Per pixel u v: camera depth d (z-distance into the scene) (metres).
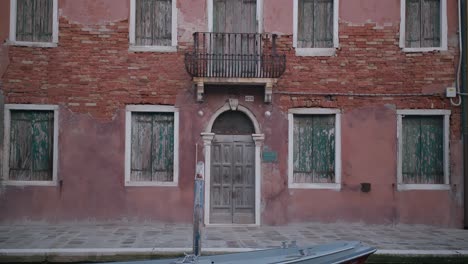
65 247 9.12
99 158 11.68
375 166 11.77
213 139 11.93
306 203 11.75
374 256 8.88
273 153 11.78
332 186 11.74
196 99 11.77
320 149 11.95
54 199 11.60
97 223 11.62
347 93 11.81
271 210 11.74
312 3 11.95
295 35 11.80
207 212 11.66
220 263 6.50
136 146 11.84
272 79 11.39
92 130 11.71
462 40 11.69
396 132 11.79
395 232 11.02
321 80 11.83
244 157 11.98
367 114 11.83
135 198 11.66
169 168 11.85
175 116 11.75
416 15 11.96
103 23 11.75
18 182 11.56
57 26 11.69
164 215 11.67
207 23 11.81
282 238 10.23
